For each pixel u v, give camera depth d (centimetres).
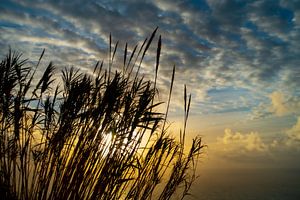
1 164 237
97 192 231
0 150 239
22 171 234
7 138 245
